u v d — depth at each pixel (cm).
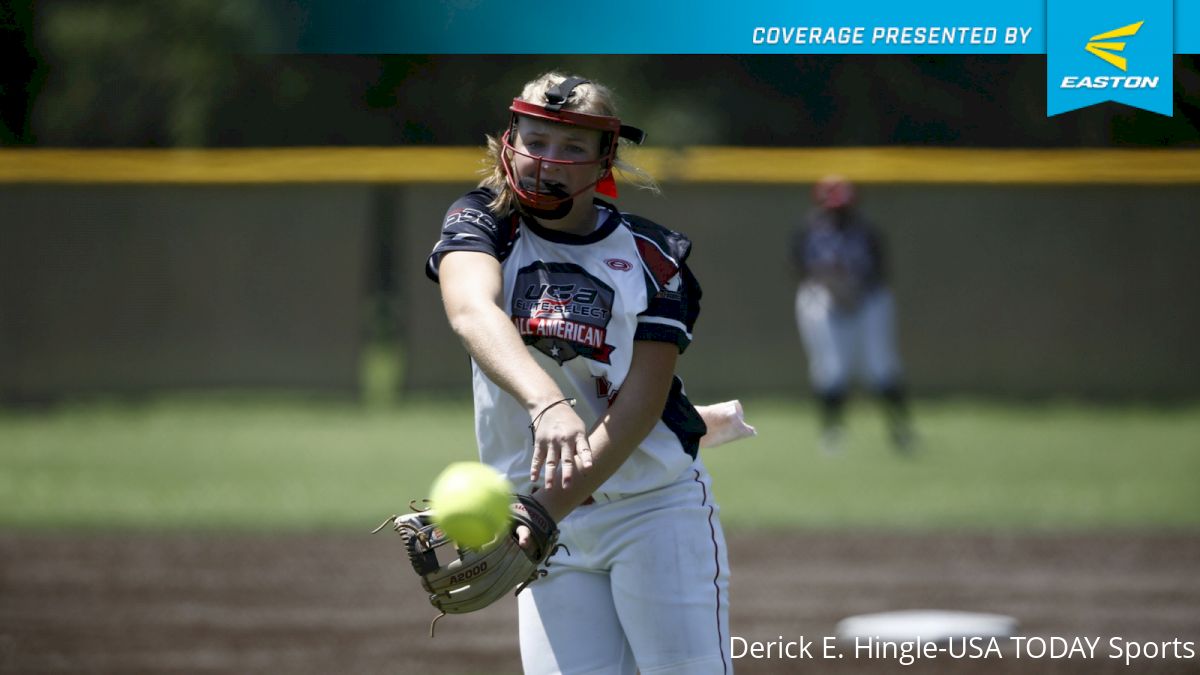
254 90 6750
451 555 2341
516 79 6694
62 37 6975
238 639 2112
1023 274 5516
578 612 1136
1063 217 5481
